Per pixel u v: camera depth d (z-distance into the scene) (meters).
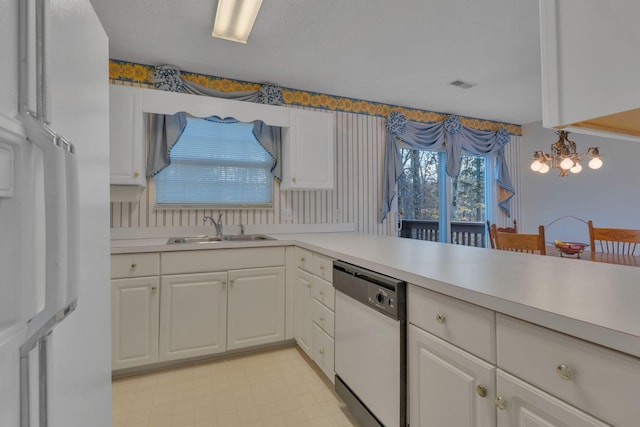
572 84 0.57
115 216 2.65
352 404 1.65
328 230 3.40
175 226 2.82
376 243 2.26
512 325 0.89
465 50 2.56
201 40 2.39
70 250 0.56
